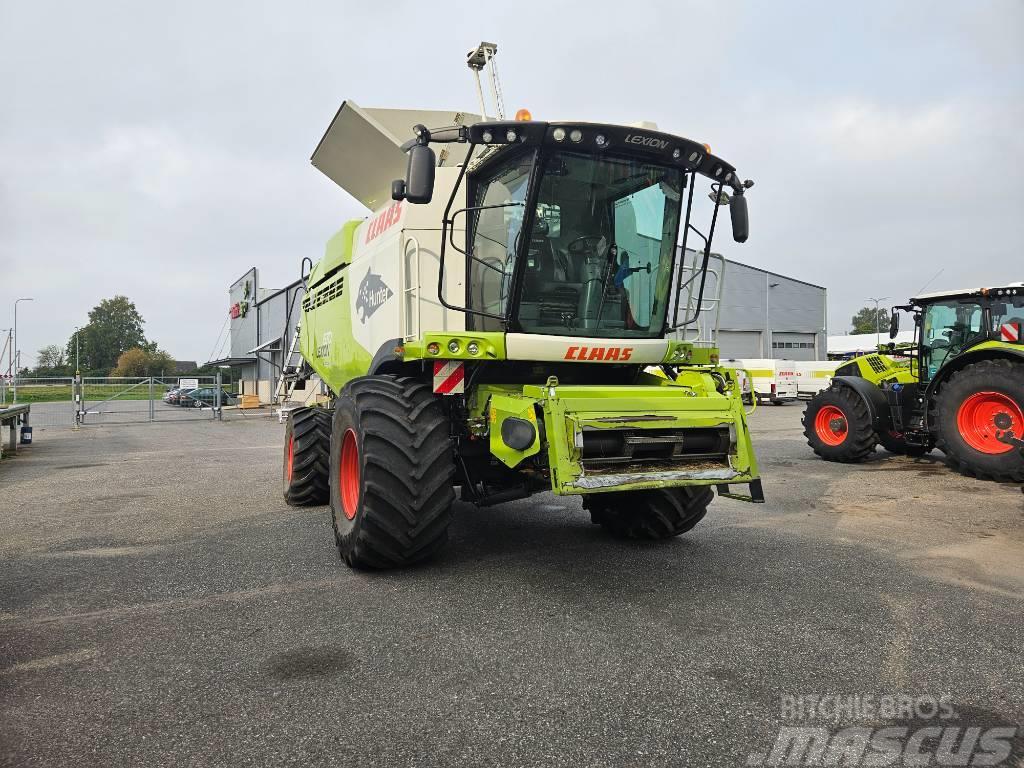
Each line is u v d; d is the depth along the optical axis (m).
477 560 4.77
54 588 4.27
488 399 4.54
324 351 7.34
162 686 2.88
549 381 4.08
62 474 10.08
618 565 4.62
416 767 2.27
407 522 4.18
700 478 3.99
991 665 3.04
